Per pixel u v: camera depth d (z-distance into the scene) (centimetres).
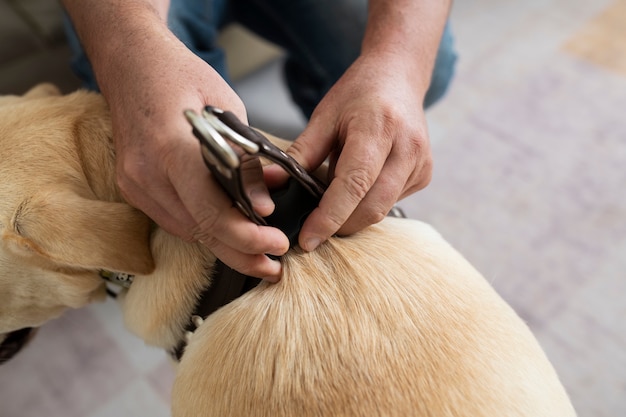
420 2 86
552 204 156
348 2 130
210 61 120
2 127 72
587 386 124
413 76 78
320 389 61
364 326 63
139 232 70
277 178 66
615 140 170
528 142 171
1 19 146
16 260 72
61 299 80
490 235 150
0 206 67
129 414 124
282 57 193
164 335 78
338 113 70
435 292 67
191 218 61
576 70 190
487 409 60
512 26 206
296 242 68
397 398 60
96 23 75
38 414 125
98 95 79
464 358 62
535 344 70
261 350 64
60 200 66
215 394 65
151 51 66
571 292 138
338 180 62
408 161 68
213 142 45
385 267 68
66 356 133
